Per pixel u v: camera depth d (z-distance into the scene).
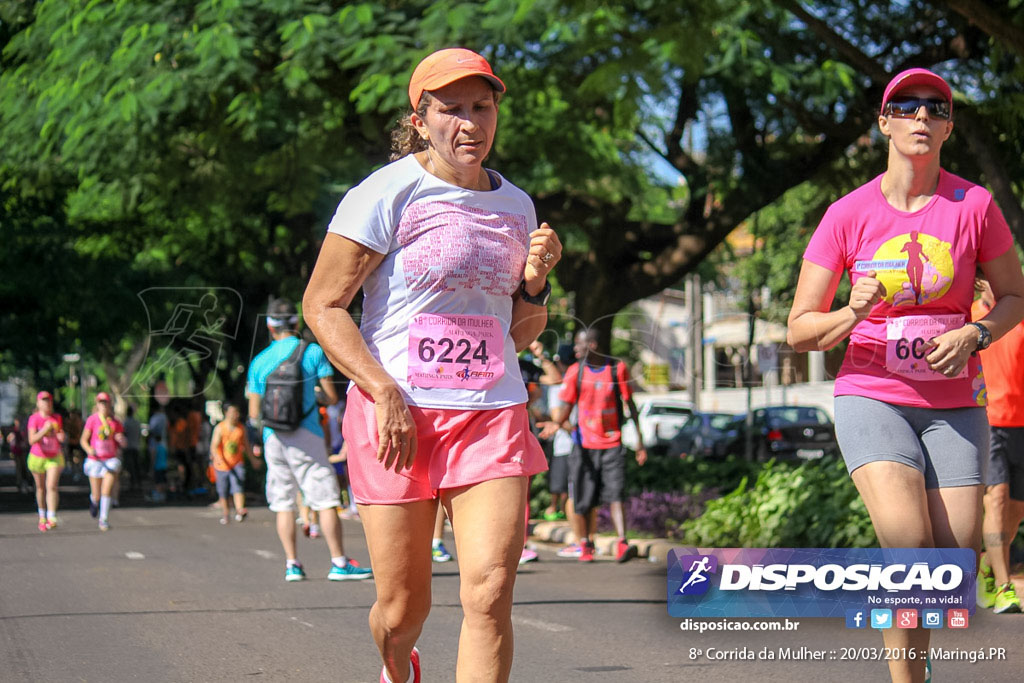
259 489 39.47
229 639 10.52
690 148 27.94
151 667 9.28
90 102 20.83
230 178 25.38
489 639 5.26
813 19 15.81
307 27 18.66
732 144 26.05
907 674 5.99
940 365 5.84
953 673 8.05
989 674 8.00
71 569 16.41
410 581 5.58
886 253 6.12
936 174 6.19
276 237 38.91
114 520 27.75
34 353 48.16
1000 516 11.19
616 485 16.97
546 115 25.38
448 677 8.72
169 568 16.42
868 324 6.18
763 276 39.28
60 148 23.70
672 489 23.03
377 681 8.71
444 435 5.46
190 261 41.56
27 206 39.78
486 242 5.52
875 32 22.00
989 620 10.41
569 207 27.97
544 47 20.62
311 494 14.62
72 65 20.94
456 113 5.45
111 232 40.75
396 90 17.97
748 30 20.72
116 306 41.72
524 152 26.38
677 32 15.52
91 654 9.86
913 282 6.05
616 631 10.69
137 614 12.04
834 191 25.45
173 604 12.75
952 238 6.07
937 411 6.04
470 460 5.42
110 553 18.88
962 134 16.17
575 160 26.77
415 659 6.05
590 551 17.25
